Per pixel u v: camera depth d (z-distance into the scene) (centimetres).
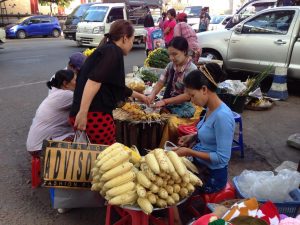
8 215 325
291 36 741
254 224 223
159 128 400
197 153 278
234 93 556
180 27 686
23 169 416
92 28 1484
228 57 842
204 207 307
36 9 2880
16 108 655
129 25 306
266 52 779
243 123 591
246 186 288
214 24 1808
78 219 321
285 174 288
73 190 297
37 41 1970
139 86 487
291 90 829
